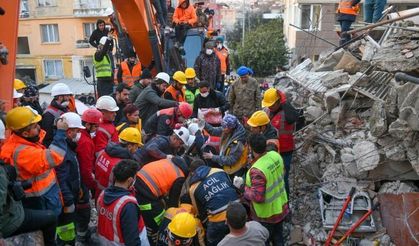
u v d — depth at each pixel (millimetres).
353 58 7574
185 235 3883
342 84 7098
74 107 5695
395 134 5461
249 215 5188
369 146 5961
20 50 31453
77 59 30219
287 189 6320
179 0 11445
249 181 4762
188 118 6465
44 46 30641
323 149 6832
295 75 9023
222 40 12805
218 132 6281
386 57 6297
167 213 4508
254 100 7582
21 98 6449
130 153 4789
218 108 7102
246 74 7520
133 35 8297
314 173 6691
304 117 7723
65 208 4441
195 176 4520
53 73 31125
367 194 5910
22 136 3695
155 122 6141
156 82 7105
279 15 39562
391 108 5613
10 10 4258
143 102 6949
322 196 6164
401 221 5547
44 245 3977
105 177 4660
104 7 29281
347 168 6141
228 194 4449
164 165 4559
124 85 6758
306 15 18141
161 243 4453
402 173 5875
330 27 16422
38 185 3836
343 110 6777
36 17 30234
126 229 3637
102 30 9969
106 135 5090
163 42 9617
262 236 3703
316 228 6035
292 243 6043
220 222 4367
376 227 5672
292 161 7113
